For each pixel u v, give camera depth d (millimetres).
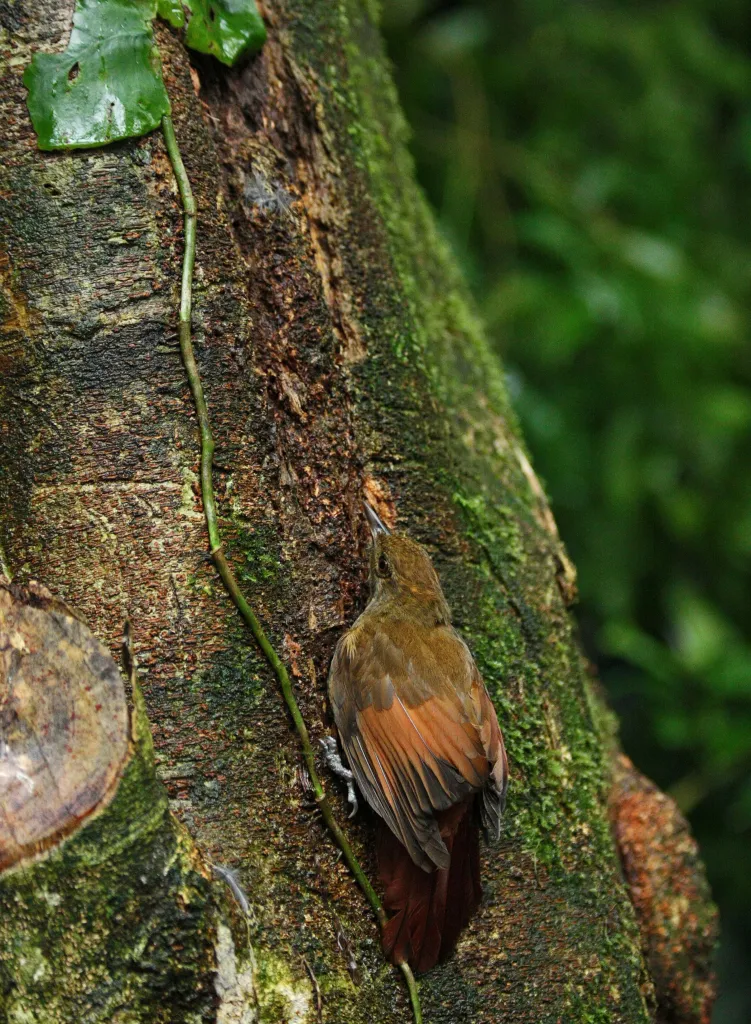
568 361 5109
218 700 4215
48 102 4230
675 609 4824
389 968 4227
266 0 4312
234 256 4250
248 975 4172
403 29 5465
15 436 4223
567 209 5180
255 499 4238
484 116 5324
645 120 5375
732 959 5176
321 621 4262
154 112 4234
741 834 5172
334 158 4320
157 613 4215
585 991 4262
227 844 4203
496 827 4242
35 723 4152
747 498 5184
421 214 4449
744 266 5375
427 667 4258
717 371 5168
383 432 4297
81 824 4145
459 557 4309
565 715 4316
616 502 4898
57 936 4145
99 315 4227
